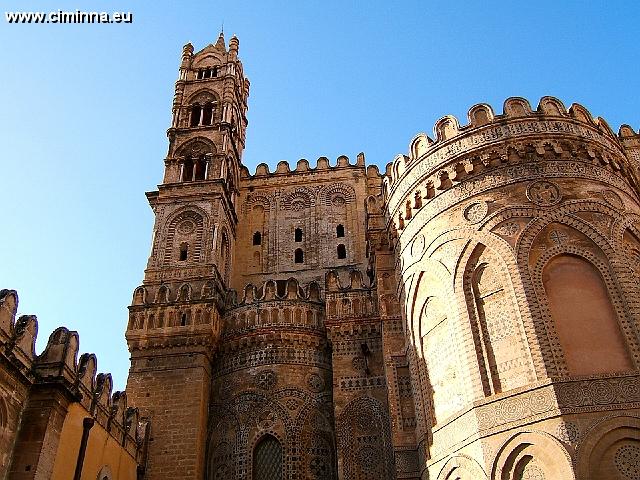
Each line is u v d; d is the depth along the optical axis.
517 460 20.66
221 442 32.69
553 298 23.11
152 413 32.72
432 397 25.44
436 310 26.30
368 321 33.88
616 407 20.17
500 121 27.33
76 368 23.09
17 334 20.56
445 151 28.12
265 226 46.59
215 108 48.47
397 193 30.69
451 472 22.91
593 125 28.14
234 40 53.69
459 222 26.25
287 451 31.62
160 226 41.06
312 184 48.09
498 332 23.19
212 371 35.44
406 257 28.94
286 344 34.78
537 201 25.08
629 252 24.39
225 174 44.31
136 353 34.84
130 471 29.30
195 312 35.62
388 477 29.66
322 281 43.16
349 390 32.19
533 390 21.14
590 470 19.33
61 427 21.55
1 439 19.47
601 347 21.80
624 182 27.27
